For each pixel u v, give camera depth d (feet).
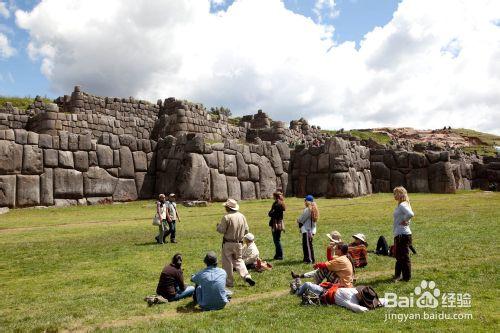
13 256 49.57
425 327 23.26
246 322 25.49
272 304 29.45
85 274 41.29
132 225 74.74
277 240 44.83
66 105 139.74
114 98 143.64
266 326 24.50
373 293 27.76
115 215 88.69
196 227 71.00
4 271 42.83
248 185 122.21
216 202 112.57
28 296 34.27
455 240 49.67
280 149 134.10
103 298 33.01
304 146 137.39
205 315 27.89
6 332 25.77
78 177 106.11
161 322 26.55
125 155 115.55
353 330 22.94
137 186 116.47
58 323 27.25
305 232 42.68
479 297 28.40
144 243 57.11
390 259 42.78
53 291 35.76
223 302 29.76
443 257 41.24
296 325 24.34
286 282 36.04
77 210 96.27
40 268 43.83
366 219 74.13
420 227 61.16
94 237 61.87
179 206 103.14
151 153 120.88
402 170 141.49
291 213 87.97
